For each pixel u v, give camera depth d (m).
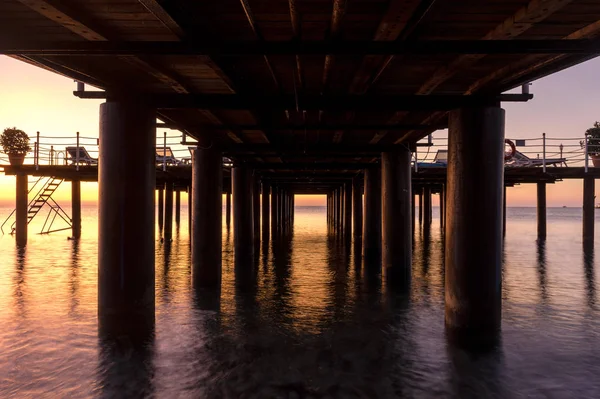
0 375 5.09
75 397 4.55
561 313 7.82
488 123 5.82
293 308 8.22
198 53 4.22
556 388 4.85
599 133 16.72
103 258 5.95
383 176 11.27
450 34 4.43
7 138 17.97
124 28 4.31
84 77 5.55
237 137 10.26
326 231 31.89
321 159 14.98
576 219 63.50
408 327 7.00
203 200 9.92
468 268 5.88
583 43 4.08
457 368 5.35
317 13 3.92
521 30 4.05
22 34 4.48
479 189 5.82
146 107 6.07
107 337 5.95
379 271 12.63
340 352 5.88
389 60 4.71
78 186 22.64
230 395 4.60
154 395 4.59
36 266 13.02
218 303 8.56
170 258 15.03
